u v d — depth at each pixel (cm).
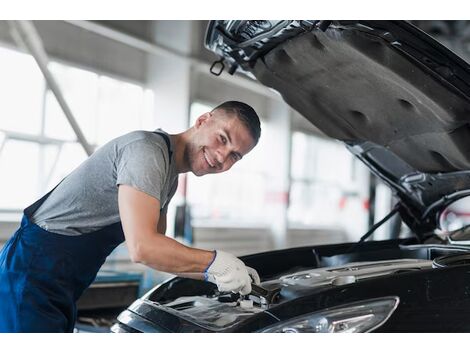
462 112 173
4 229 489
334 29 159
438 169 216
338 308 124
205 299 165
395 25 153
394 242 237
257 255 211
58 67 548
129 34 585
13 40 500
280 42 187
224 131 149
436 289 131
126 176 138
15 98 508
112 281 319
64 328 148
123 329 152
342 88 195
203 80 732
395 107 190
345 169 1019
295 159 925
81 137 378
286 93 218
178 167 156
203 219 773
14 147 510
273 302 152
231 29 193
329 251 224
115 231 155
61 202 152
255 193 859
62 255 148
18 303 142
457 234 226
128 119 623
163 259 132
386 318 123
